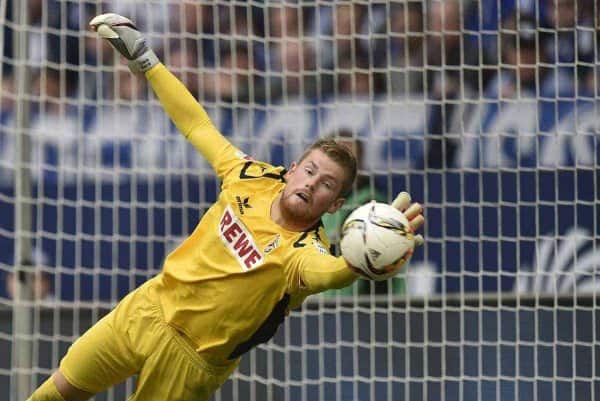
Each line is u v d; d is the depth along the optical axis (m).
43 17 24.91
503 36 26.61
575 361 24.81
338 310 24.98
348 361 26.14
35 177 24.88
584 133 26.34
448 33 26.30
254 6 26.41
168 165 25.56
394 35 26.28
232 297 15.46
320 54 26.31
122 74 25.55
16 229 22.39
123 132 25.58
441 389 24.67
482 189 26.14
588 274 25.66
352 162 15.25
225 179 16.16
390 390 24.83
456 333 26.12
